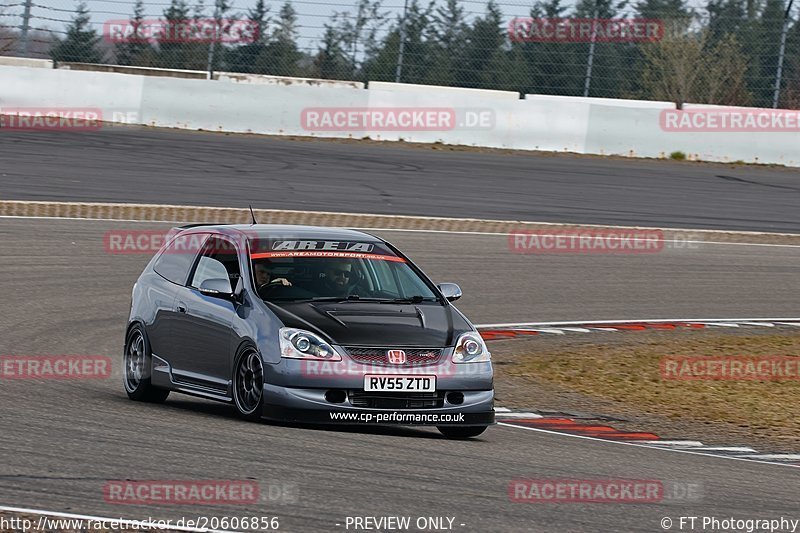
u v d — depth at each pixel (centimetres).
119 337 4509
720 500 2370
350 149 10044
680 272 6706
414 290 3156
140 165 8456
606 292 6122
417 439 2839
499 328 5169
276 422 2855
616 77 12188
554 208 8056
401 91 10938
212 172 8381
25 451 2336
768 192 9356
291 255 3145
